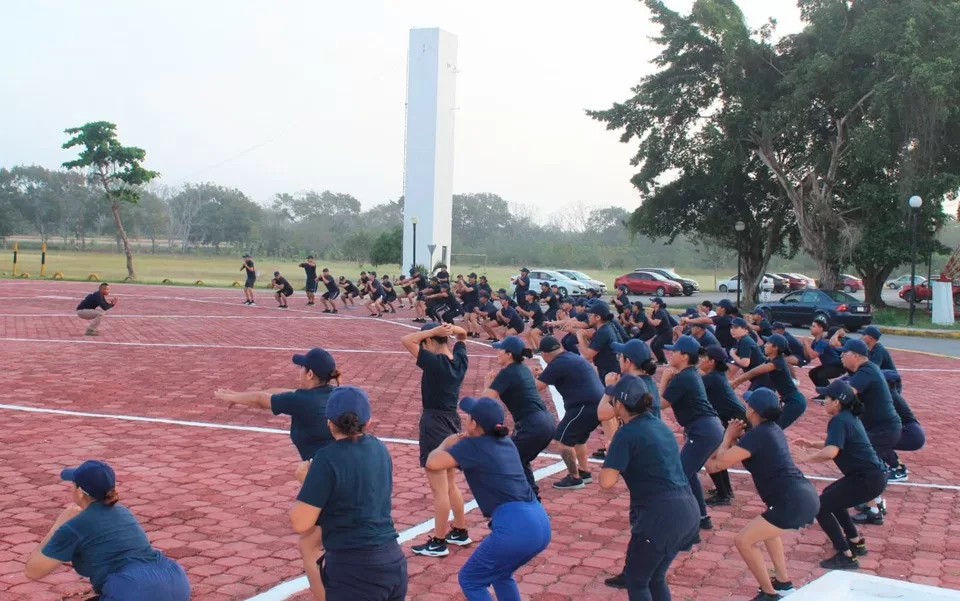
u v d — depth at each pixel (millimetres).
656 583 5043
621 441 4945
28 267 54438
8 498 7676
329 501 4031
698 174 41188
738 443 5789
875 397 8000
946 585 6367
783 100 36188
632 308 17578
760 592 5824
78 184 113812
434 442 6844
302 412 5434
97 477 4043
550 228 140500
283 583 5977
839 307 30812
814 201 37500
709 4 37219
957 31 32938
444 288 23781
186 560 6395
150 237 116562
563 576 6383
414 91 53219
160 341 19484
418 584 6051
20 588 5742
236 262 79250
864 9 35250
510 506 4848
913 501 8805
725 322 14453
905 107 32969
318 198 150375
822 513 6703
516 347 7273
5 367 15008
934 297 32500
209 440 10266
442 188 54031
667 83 40156
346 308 31703
